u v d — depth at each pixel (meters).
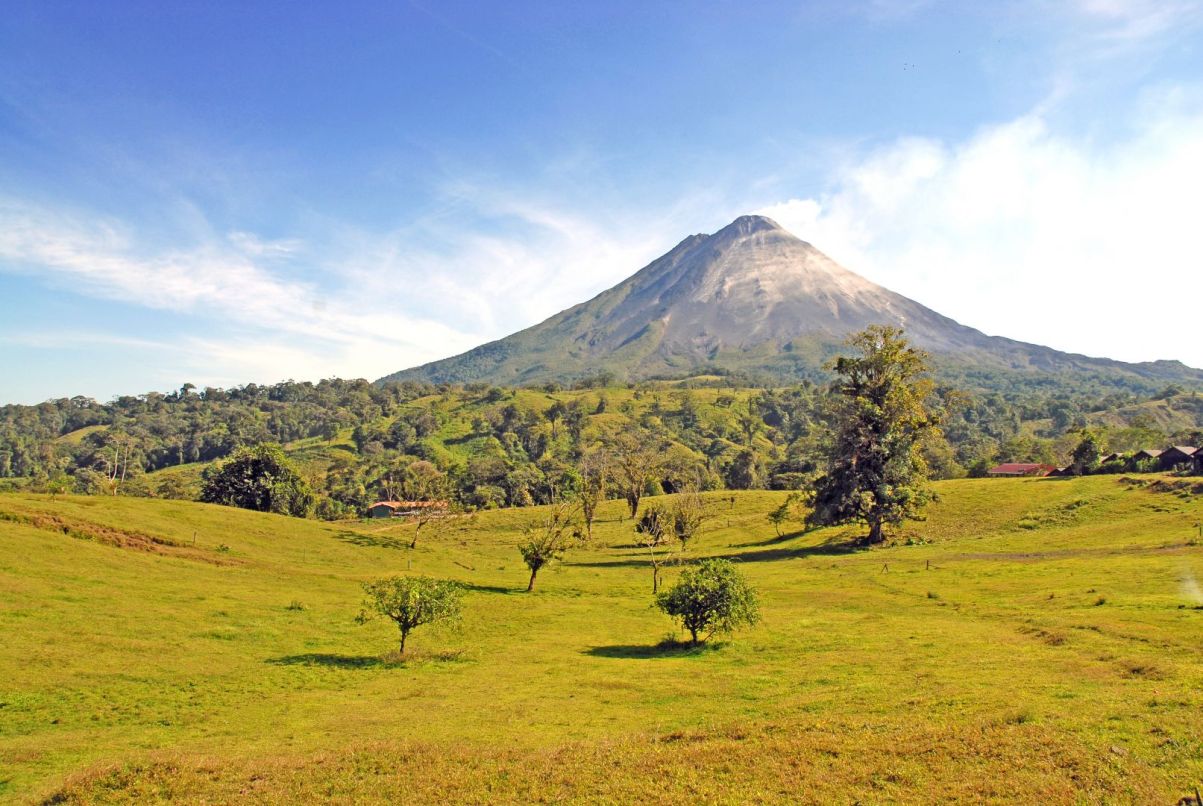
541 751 18.69
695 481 143.75
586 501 102.62
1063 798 13.48
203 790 16.69
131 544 53.62
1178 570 43.31
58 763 19.27
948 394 83.69
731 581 36.34
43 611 34.94
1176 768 14.27
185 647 32.62
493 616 46.25
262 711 24.80
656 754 17.66
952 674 24.64
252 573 53.19
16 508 53.81
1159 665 22.67
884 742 17.19
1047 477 100.44
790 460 187.75
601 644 37.75
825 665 28.59
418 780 16.88
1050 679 22.53
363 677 30.31
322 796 16.11
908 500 78.00
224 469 106.62
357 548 72.75
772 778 15.60
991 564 56.22
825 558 72.69
